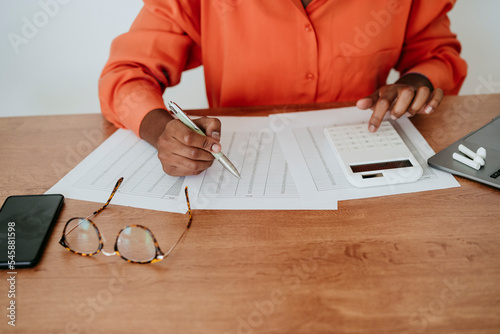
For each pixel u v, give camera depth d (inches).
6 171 26.4
